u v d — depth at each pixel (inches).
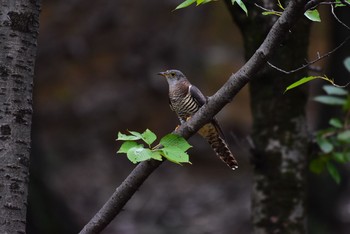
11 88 165.8
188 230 606.5
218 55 822.5
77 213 636.1
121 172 741.9
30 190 491.5
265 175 265.3
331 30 579.5
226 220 623.8
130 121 795.4
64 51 857.5
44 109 805.2
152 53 845.2
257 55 152.6
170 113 796.6
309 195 562.3
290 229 262.8
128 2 898.1
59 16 888.9
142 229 606.9
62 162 730.8
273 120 262.4
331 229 553.9
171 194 676.1
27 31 168.7
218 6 861.2
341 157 269.6
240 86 156.3
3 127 164.1
